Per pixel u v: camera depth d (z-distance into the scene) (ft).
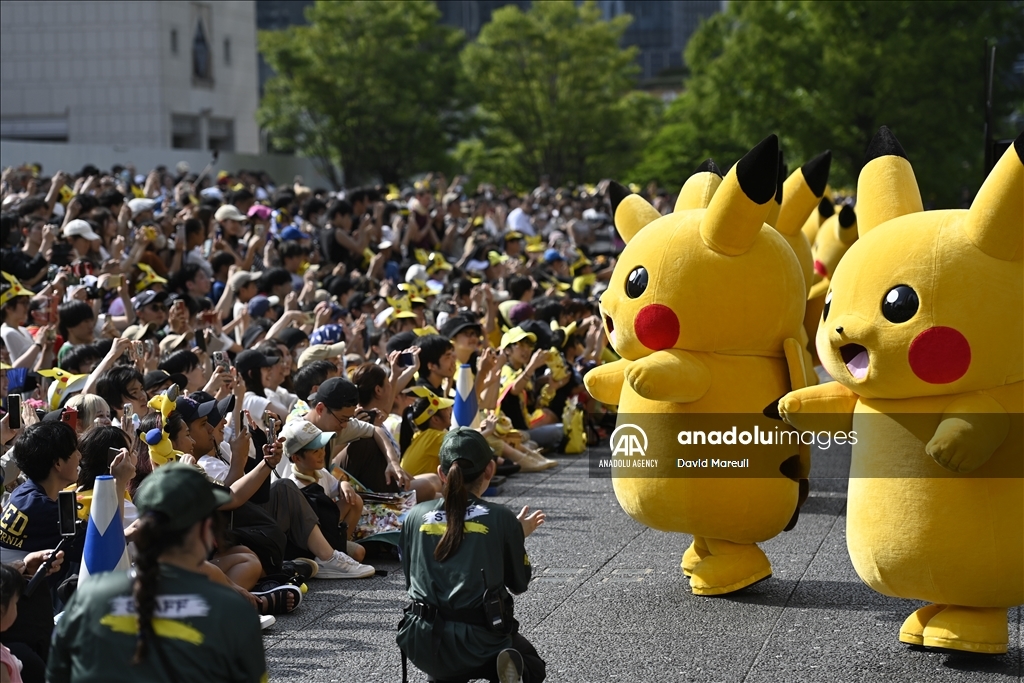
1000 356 29.84
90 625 18.89
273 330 56.29
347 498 42.88
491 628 25.70
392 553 43.70
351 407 42.29
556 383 61.98
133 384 39.68
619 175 284.00
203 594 18.79
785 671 32.09
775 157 33.99
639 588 39.52
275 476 41.96
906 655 33.12
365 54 259.60
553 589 39.45
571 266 95.66
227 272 69.72
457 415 48.67
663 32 545.44
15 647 27.73
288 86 265.34
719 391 35.96
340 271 74.38
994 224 29.58
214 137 304.50
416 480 46.29
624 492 38.01
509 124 272.92
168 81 283.18
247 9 311.27
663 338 35.63
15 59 280.92
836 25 202.18
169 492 18.76
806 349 39.47
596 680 31.63
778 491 36.73
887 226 31.83
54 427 31.19
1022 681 31.04
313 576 40.29
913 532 30.55
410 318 61.31
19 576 25.16
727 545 38.68
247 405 45.11
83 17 280.10
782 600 38.19
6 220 66.03
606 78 277.03
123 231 72.49
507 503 50.98
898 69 189.98
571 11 271.90
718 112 216.33
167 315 56.70
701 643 34.32
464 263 90.02
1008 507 30.12
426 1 279.69
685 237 35.88
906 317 30.12
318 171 254.68
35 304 51.34
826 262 54.85
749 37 205.67
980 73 190.70
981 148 198.29
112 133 282.36
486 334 65.82
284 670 31.94
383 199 114.01
